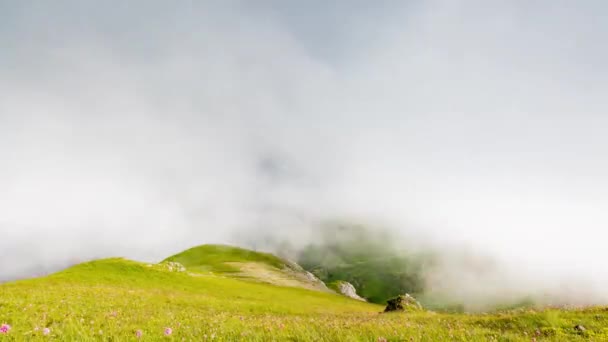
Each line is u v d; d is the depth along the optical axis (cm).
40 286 4081
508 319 1769
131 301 3347
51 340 1134
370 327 1523
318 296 10106
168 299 4119
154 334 1295
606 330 1370
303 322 1912
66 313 2009
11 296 2633
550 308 2077
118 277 6331
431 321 2214
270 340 1219
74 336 1198
